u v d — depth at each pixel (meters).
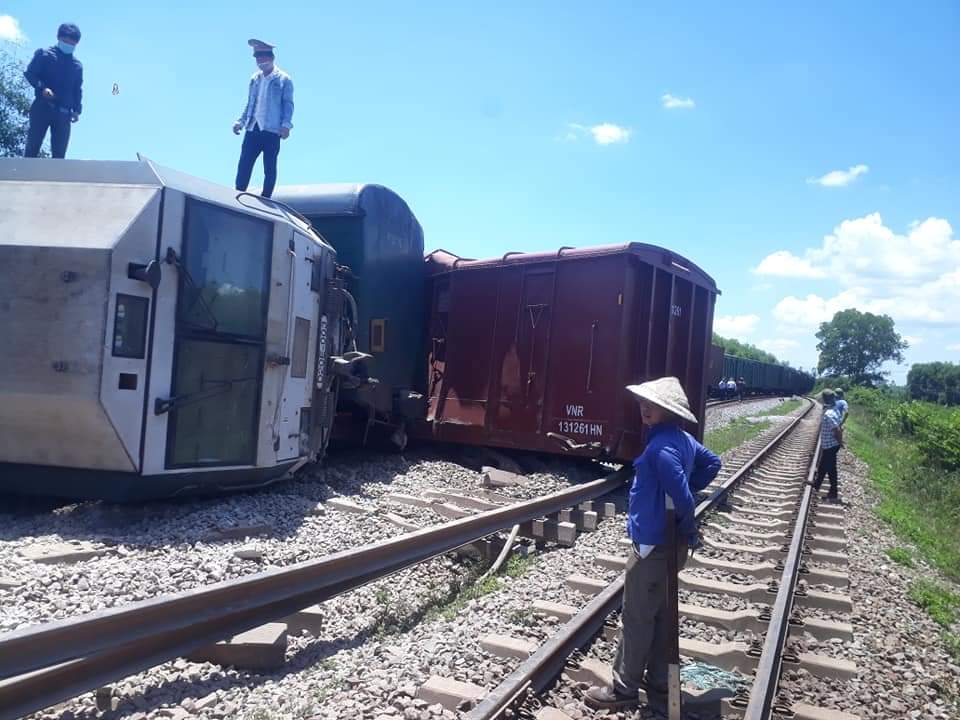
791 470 17.36
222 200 7.38
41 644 3.56
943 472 19.84
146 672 4.41
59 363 6.18
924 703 5.12
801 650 5.75
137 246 6.45
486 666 4.88
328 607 5.86
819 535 10.57
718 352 46.00
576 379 11.51
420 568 7.14
